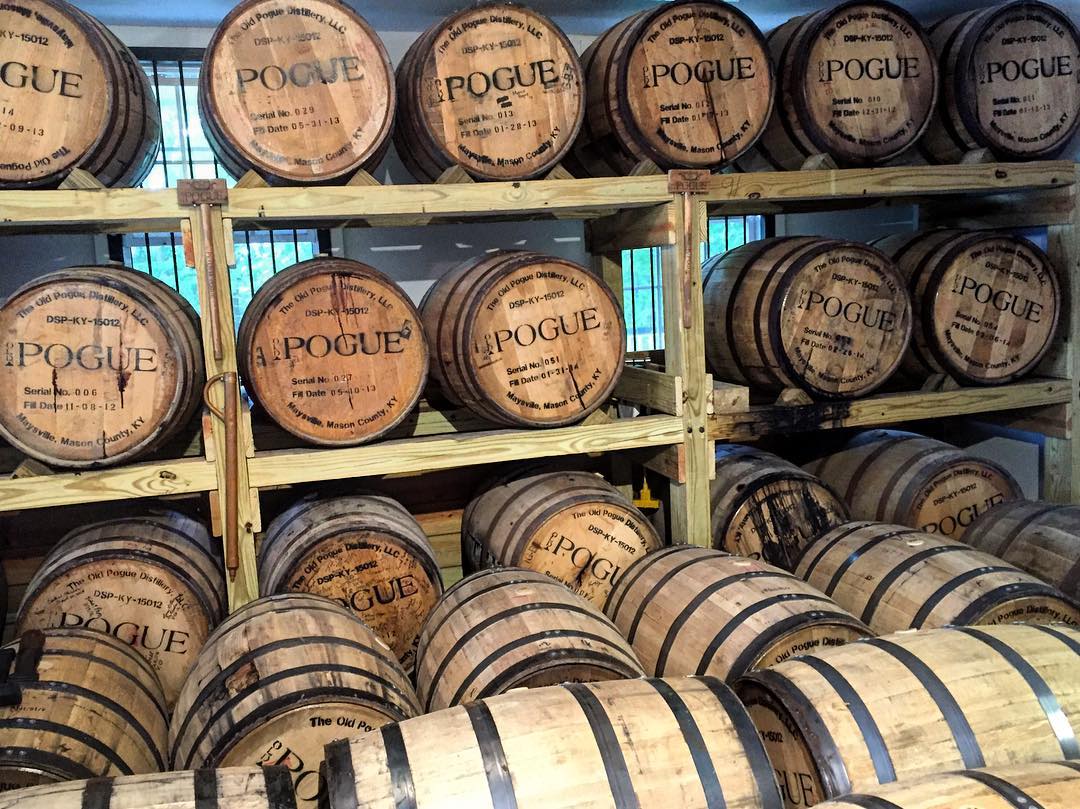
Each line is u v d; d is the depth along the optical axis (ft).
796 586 11.07
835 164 14.44
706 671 10.36
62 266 15.84
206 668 9.80
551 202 12.88
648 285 20.13
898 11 14.34
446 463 12.85
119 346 11.28
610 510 13.25
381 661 9.96
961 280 15.08
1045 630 9.48
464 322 12.48
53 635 10.60
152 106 13.14
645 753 7.40
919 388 16.92
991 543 13.78
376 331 12.35
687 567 11.99
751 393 16.35
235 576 12.25
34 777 8.34
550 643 9.85
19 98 10.93
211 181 11.47
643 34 13.26
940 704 8.25
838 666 8.71
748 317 14.48
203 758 8.71
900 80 14.46
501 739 7.41
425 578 12.43
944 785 7.03
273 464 12.20
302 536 12.20
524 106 12.85
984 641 9.08
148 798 7.04
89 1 14.71
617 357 13.42
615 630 10.85
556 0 15.80
